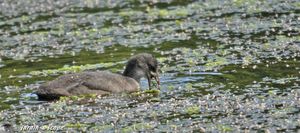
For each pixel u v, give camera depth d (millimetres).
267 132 18703
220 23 32469
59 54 29328
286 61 25828
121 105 22047
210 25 32281
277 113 20234
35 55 29391
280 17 32625
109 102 22469
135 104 22078
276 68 25016
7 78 25938
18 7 39219
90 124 20281
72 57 28703
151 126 19750
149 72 24891
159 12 35562
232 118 20062
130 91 24047
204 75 24828
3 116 21406
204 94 22562
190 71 25422
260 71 24781
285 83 23156
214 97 22156
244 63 25922
